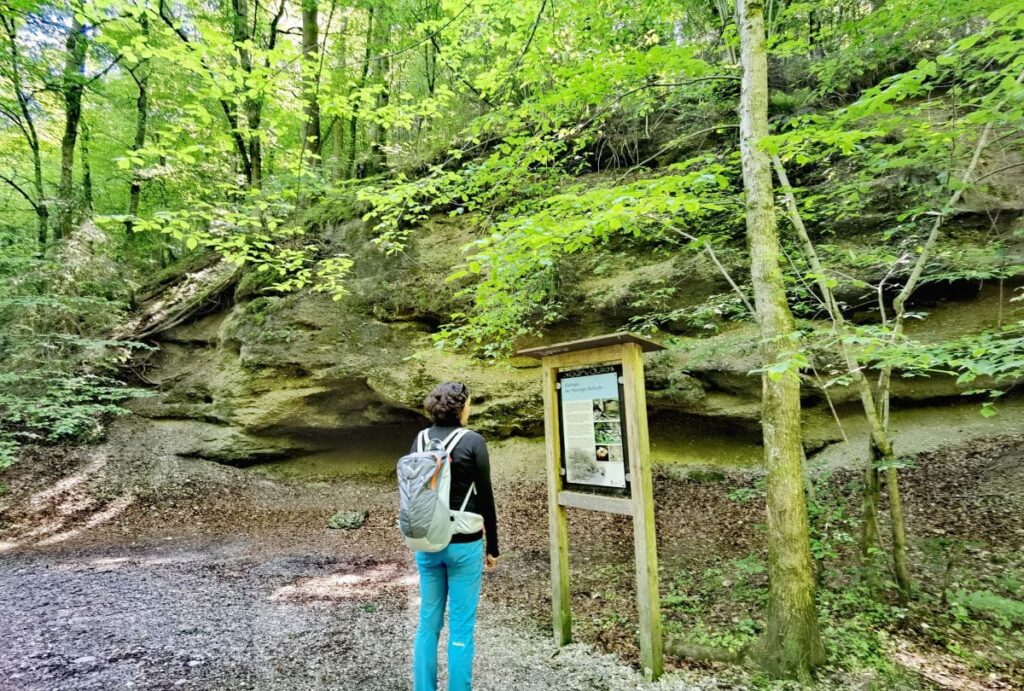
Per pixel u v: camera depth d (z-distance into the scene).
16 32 11.33
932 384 7.84
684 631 3.94
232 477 10.09
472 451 2.82
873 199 7.37
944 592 3.95
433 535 2.55
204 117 5.82
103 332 11.62
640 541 3.28
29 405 8.35
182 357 12.34
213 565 6.25
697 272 8.67
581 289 9.62
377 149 14.18
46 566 6.23
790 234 6.36
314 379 10.30
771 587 3.46
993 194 7.21
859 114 3.62
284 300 11.13
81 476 9.26
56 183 14.64
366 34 15.34
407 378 10.12
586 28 7.00
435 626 2.79
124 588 5.37
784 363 2.79
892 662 3.34
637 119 10.01
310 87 6.55
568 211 4.52
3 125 13.60
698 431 8.93
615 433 3.48
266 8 14.89
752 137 3.93
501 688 3.27
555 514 3.89
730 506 6.98
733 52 6.66
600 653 3.70
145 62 13.91
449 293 10.43
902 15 4.75
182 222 5.79
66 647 3.90
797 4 5.64
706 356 7.00
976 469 6.32
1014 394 7.45
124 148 14.52
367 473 10.87
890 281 7.41
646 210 3.61
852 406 8.16
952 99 4.69
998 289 7.57
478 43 8.06
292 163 9.16
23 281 9.83
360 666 3.61
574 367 3.79
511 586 5.27
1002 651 3.43
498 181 6.52
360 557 6.59
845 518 5.86
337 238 12.08
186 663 3.64
